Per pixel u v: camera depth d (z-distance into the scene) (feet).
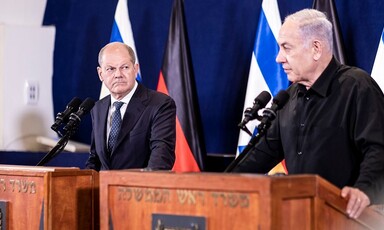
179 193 16.89
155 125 25.27
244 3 34.45
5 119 39.11
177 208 16.92
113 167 25.63
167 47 33.96
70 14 40.60
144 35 37.55
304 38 20.56
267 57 31.37
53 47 40.91
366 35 30.58
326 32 20.72
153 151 24.82
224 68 34.96
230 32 34.86
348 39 31.07
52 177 20.02
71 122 22.54
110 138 25.70
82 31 40.14
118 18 35.73
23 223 20.54
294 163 20.99
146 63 37.47
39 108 40.27
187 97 33.32
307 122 20.70
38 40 40.27
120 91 25.52
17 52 39.60
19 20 40.73
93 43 39.65
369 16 30.48
